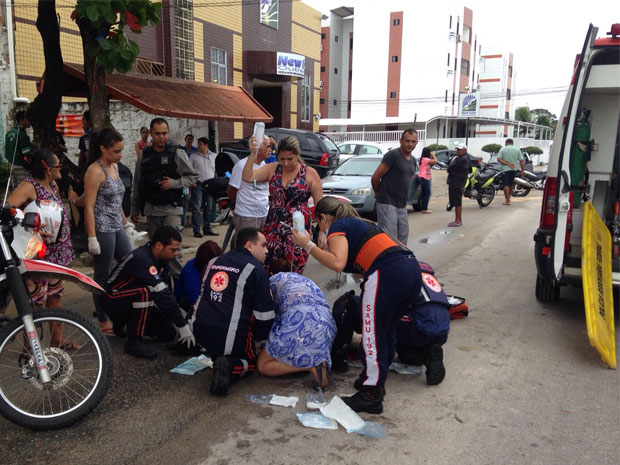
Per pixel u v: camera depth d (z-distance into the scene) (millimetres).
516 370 4199
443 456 3021
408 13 48750
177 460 2953
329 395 3766
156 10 6328
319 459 2980
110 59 6184
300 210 4617
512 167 15156
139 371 4125
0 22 11766
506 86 62031
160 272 4367
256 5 22844
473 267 7594
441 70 48438
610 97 5832
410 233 10422
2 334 3262
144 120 10914
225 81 21438
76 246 6957
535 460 2990
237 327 3791
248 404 3619
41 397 3594
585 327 5180
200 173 9305
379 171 6102
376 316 3439
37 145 7359
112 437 3182
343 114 57125
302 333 3818
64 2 13117
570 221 5258
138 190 5574
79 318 3312
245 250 3959
